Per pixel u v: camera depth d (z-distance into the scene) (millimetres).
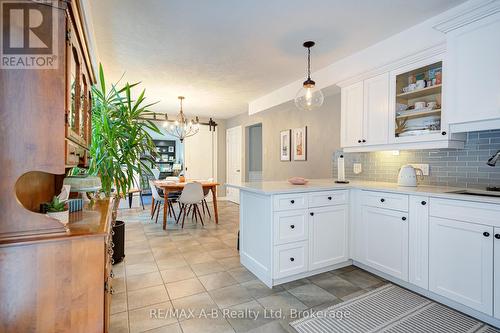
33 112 1006
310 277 2395
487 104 1849
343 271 2523
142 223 4508
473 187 2225
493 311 1652
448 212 1870
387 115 2596
